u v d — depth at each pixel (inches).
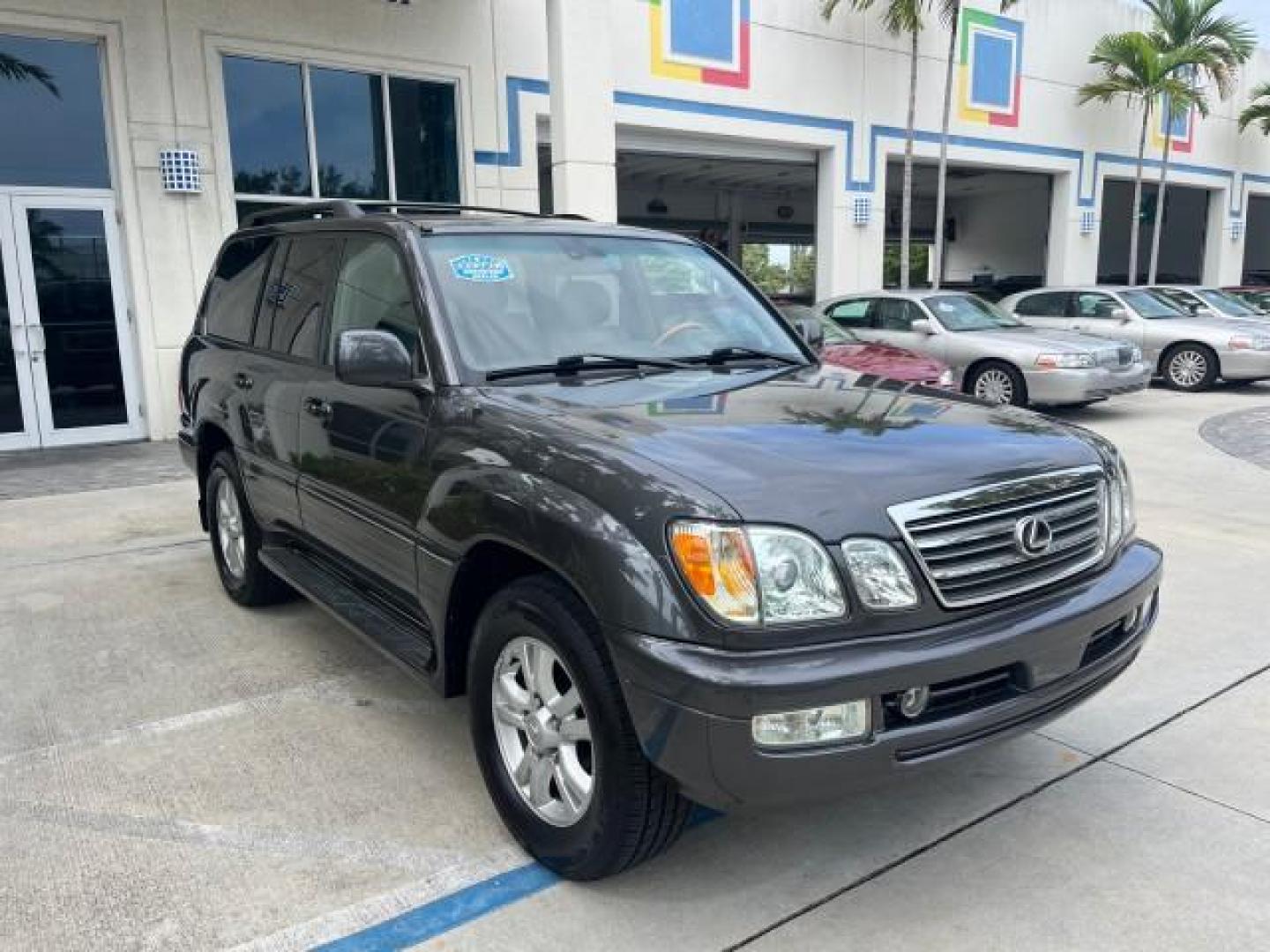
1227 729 150.9
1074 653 111.0
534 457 113.3
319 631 197.6
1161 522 273.4
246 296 203.3
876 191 692.1
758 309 175.8
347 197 471.5
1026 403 460.8
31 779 139.6
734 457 106.1
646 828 105.3
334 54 454.0
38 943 104.5
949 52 678.5
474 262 147.8
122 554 253.8
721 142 631.8
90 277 417.7
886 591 98.6
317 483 161.0
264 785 137.5
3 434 406.3
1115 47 789.9
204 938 105.5
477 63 496.4
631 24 554.9
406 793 135.2
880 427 119.3
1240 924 106.6
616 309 155.4
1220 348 560.7
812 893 113.0
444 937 105.7
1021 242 1163.9
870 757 96.4
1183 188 1012.5
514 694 119.1
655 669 95.4
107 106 411.8
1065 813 128.7
